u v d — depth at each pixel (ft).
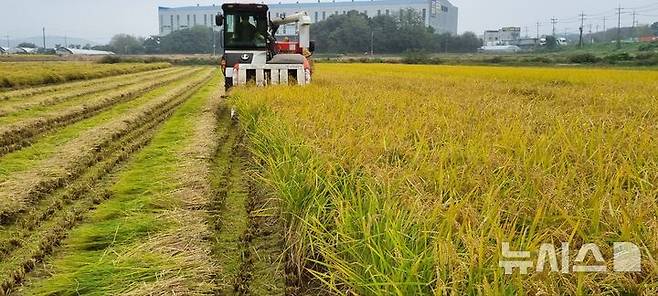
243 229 17.07
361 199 13.73
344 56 310.65
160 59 285.23
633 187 14.08
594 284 9.20
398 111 29.84
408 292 9.37
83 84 84.69
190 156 27.17
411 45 334.85
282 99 34.19
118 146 30.78
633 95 48.39
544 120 28.07
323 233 13.15
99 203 19.94
